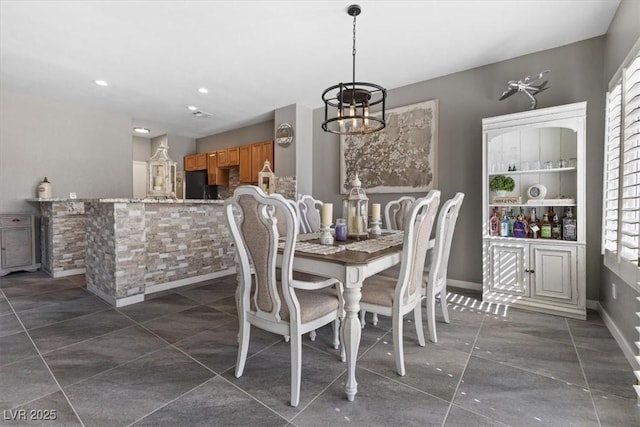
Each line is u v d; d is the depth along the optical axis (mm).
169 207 3490
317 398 1543
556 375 1738
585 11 2406
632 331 1913
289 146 4711
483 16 2475
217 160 6305
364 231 2432
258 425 1355
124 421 1373
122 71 3551
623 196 1945
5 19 2516
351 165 4371
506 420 1384
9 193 4250
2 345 2094
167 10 2408
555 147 2914
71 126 4746
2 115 4184
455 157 3523
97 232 3189
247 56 3168
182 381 1685
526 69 3105
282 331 1562
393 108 3951
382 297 1812
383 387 1634
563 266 2621
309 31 2705
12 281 3811
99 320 2547
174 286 3527
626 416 1403
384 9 2387
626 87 1928
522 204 2848
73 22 2564
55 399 1521
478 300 3061
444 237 2387
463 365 1852
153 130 6402
